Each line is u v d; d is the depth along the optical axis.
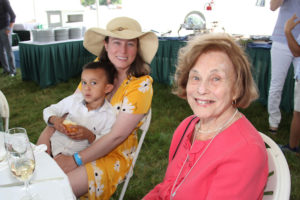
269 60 3.37
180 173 1.05
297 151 2.54
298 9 2.45
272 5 2.62
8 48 5.15
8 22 4.99
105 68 1.53
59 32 4.65
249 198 0.83
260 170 0.83
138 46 1.59
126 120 1.43
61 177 0.98
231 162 0.86
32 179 0.97
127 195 2.06
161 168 2.42
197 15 4.09
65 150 1.54
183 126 1.21
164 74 4.44
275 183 0.82
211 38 0.97
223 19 4.59
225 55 0.94
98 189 1.41
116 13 6.20
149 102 1.50
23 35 6.88
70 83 4.76
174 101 3.92
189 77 1.02
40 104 3.90
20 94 4.32
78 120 1.58
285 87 3.37
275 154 0.94
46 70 4.47
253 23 4.45
